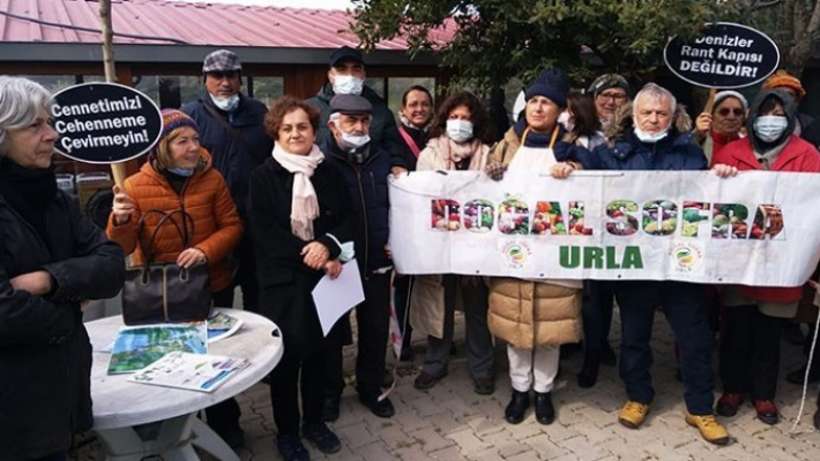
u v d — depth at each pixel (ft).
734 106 13.30
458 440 11.75
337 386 12.45
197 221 10.27
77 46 16.79
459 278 13.38
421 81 22.52
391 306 13.57
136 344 8.95
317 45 19.98
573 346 15.64
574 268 11.35
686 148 11.28
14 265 5.92
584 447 11.48
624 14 13.52
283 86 20.43
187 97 19.19
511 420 12.28
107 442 8.70
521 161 11.52
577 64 15.92
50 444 6.08
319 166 10.49
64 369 6.23
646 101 10.90
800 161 11.16
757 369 12.18
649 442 11.62
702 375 11.62
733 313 12.10
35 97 5.92
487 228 11.62
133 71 18.25
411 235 11.98
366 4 16.79
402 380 14.21
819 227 10.91
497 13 15.19
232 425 11.42
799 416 12.16
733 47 12.82
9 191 6.06
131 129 9.41
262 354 8.73
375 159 11.99
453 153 12.42
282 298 10.12
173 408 7.34
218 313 10.31
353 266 10.68
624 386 13.87
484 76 17.07
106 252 6.75
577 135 12.13
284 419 10.75
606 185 11.12
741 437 11.71
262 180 10.16
